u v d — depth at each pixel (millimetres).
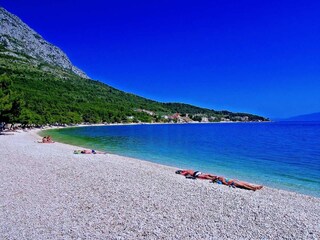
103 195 13758
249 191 16531
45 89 180375
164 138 63312
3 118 52375
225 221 11094
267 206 13273
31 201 12477
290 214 12305
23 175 17375
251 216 11773
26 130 77938
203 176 19500
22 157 24672
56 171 19000
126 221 10617
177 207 12477
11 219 10398
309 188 18922
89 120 153750
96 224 10234
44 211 11328
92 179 17031
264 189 17375
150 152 36875
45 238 8977
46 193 13750
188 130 108375
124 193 14258
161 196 14055
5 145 35094
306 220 11664
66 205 12133
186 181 17984
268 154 35750
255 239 9609
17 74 191500
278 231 10359
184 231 9969
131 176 18531
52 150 32156
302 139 60344
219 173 23562
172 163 28281
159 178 18422
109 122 171750
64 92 191625
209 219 11219
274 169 25594
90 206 12117
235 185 17578
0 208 11469
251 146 45688
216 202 13469
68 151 32250
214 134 80625
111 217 10961
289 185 19688
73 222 10344
